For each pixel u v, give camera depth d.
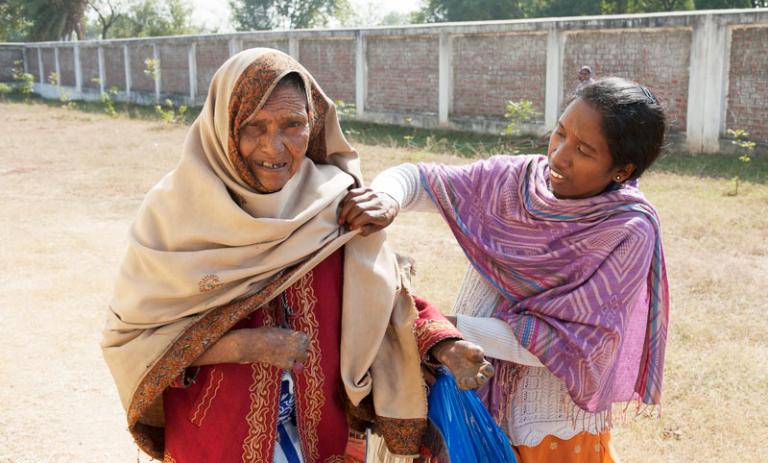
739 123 13.15
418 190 2.39
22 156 13.99
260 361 1.88
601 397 2.21
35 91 34.38
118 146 15.27
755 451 3.89
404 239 7.93
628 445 3.95
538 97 15.90
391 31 18.33
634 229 2.17
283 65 1.83
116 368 1.98
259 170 1.88
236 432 1.97
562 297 2.17
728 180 10.77
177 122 20.41
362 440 2.27
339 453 2.10
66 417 4.35
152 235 1.96
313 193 1.99
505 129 16.28
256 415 1.96
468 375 1.99
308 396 2.02
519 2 38.38
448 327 2.07
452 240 7.89
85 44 30.09
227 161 1.90
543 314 2.20
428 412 2.15
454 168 2.45
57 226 8.73
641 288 2.22
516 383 2.28
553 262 2.22
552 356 2.16
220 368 1.97
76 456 3.94
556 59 15.20
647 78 14.09
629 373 2.38
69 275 6.91
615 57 14.48
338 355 2.04
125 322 1.97
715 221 8.43
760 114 12.85
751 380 4.66
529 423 2.28
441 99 17.62
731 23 12.80
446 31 17.14
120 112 24.12
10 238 8.17
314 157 2.12
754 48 12.77
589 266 2.18
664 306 2.34
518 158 2.42
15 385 4.73
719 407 4.34
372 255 2.07
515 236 2.28
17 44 34.41
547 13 36.72
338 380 2.06
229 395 1.96
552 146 2.22
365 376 2.08
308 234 1.95
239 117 1.83
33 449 3.99
